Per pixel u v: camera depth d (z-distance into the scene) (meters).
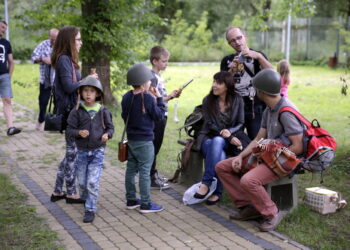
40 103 9.01
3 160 6.86
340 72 22.91
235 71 5.25
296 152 4.27
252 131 5.45
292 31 29.95
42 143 8.08
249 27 30.30
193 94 16.08
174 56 30.67
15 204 4.96
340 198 4.83
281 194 4.75
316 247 3.93
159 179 5.68
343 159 6.81
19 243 3.96
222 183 4.80
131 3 11.12
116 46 11.04
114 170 6.44
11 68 8.54
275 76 4.25
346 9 28.67
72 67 4.79
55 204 5.00
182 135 8.89
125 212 4.80
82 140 4.53
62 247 3.90
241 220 4.56
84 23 10.84
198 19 36.09
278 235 4.16
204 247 3.92
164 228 4.37
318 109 12.35
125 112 4.65
